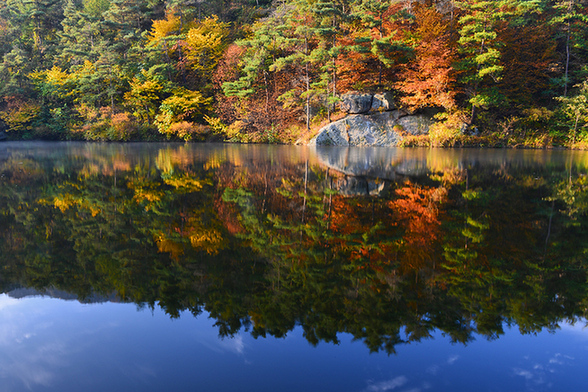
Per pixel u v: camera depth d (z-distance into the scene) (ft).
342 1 83.87
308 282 9.20
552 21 80.94
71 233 13.79
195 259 10.98
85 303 7.97
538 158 48.65
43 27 142.31
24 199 20.51
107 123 105.60
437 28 82.43
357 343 6.37
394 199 20.58
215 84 104.53
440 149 70.28
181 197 21.15
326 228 14.61
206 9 132.98
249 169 35.32
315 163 41.04
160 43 108.17
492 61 75.05
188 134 97.81
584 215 16.90
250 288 8.82
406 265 10.37
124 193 22.49
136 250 11.81
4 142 102.58
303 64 91.20
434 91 78.33
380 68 84.89
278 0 126.93
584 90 77.51
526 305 7.87
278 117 96.73
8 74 123.75
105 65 105.19
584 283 9.15
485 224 15.12
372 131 81.30
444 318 7.29
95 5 147.54
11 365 5.62
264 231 14.10
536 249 11.92
